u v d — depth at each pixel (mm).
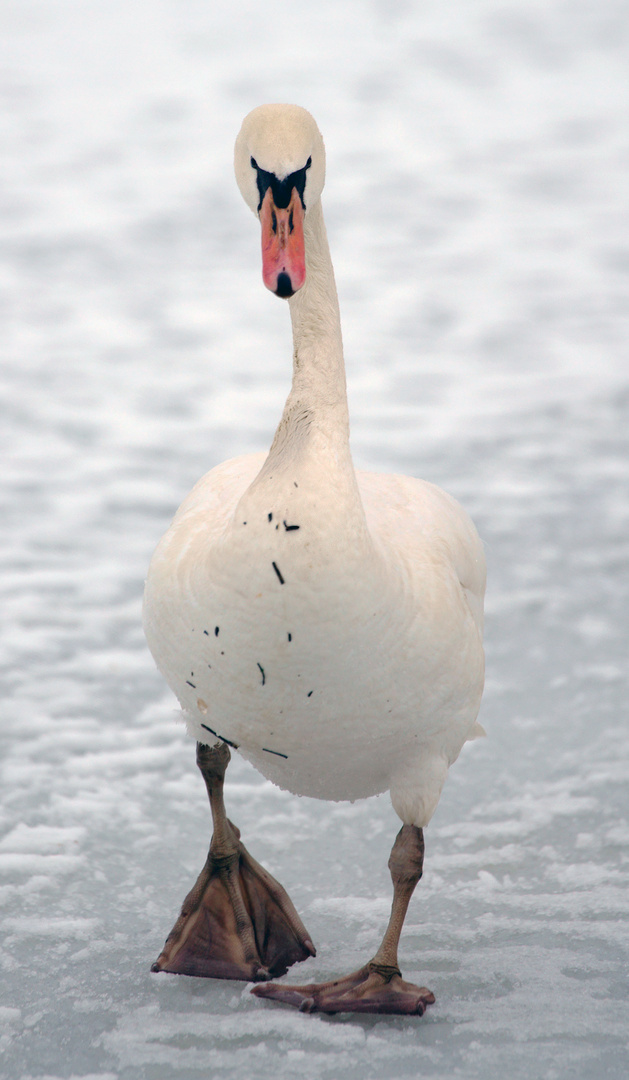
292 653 5875
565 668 10875
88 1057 6168
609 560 13180
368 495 7297
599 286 24562
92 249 26938
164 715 10258
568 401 18531
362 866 8242
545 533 13867
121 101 39938
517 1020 6355
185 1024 6438
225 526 6340
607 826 8422
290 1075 5973
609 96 41375
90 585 12789
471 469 15836
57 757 9500
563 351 20906
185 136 36250
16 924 7461
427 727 6461
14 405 18281
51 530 14102
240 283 24969
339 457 6027
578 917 7402
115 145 35406
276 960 7145
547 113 39469
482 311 23078
